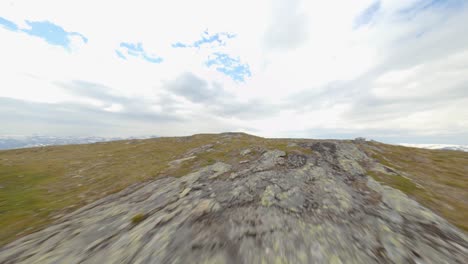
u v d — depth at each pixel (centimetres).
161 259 1026
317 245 1058
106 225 1558
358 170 2508
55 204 2245
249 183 2122
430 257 946
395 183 2030
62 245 1296
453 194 1794
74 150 6638
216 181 2355
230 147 4934
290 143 4431
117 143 8000
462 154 3434
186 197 1941
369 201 1656
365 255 975
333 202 1616
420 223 1263
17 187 2967
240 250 1045
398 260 935
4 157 5366
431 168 2688
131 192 2442
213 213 1512
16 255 1227
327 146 3666
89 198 2414
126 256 1096
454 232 1166
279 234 1175
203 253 1041
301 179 2170
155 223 1441
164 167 3625
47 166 4369
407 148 3991
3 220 1827
